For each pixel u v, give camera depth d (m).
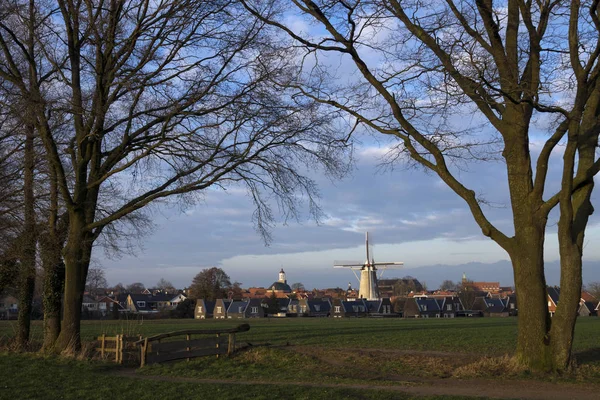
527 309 14.91
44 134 19.59
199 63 19.83
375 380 15.35
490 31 14.73
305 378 15.94
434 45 14.77
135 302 126.00
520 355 15.00
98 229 20.78
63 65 21.12
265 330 40.78
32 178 22.73
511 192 15.52
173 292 148.88
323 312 123.75
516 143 15.32
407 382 14.62
